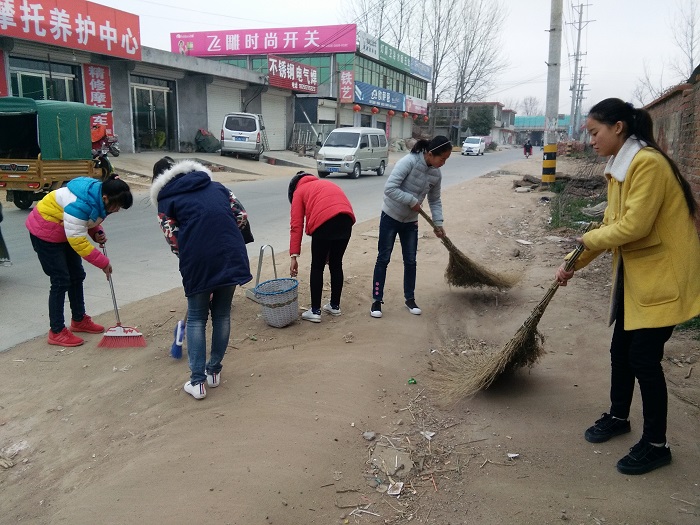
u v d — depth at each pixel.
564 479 2.79
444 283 6.20
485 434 3.23
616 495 2.65
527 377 3.90
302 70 30.33
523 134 100.25
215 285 3.39
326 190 4.74
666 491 2.66
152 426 3.29
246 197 13.93
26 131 11.84
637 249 2.69
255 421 3.27
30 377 3.94
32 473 2.94
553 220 9.95
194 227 3.38
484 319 5.14
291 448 3.01
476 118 61.59
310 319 4.93
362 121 40.28
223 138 23.38
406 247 5.11
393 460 2.96
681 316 2.59
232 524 2.48
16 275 6.55
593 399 3.56
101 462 2.98
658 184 2.55
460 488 2.77
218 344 3.65
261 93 28.08
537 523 2.49
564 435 3.18
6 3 14.55
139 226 9.90
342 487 2.76
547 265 6.98
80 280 4.62
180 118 23.45
